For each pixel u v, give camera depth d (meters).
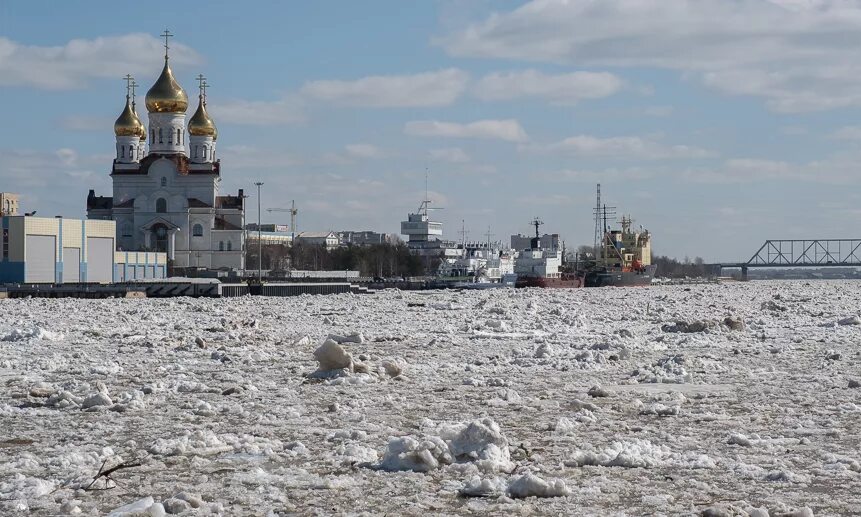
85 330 55.66
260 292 146.75
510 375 34.53
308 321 67.62
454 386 31.02
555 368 36.56
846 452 19.97
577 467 18.78
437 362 38.72
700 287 194.75
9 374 34.16
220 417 24.69
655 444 20.91
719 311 80.81
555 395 29.16
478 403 27.27
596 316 74.06
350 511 15.54
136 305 93.62
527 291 153.50
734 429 22.86
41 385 30.78
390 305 92.75
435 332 56.19
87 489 16.94
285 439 21.69
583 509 15.59
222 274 190.38
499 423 23.84
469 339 51.03
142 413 25.33
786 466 18.69
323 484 17.11
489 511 15.50
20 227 146.88
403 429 22.97
